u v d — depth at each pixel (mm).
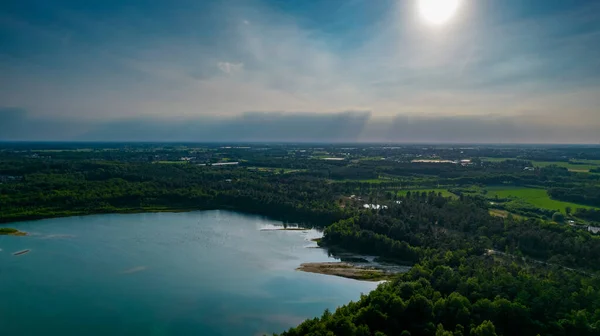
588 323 81938
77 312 105812
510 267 111688
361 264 149250
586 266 122750
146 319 103500
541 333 82250
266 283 128250
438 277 104125
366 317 83062
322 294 121438
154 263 142875
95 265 139375
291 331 81438
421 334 81812
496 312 85938
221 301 114625
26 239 169125
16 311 105375
